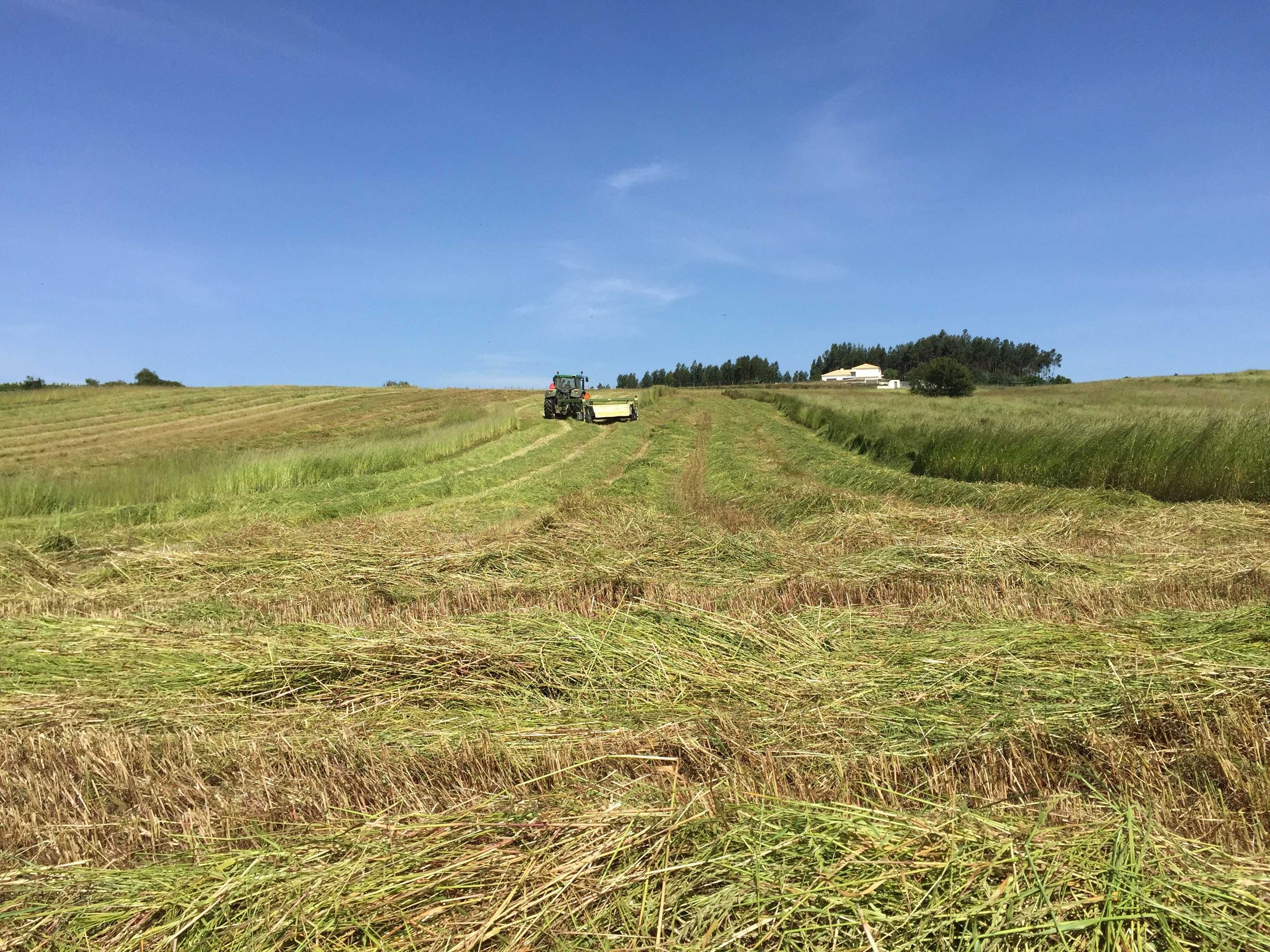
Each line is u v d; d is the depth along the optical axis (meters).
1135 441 13.23
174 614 6.97
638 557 8.34
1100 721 3.92
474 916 2.64
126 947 2.64
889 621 5.72
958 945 2.38
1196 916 2.42
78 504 14.82
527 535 9.80
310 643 5.60
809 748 3.81
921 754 3.71
